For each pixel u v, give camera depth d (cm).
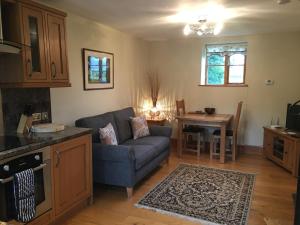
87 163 286
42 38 261
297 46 473
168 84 577
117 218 269
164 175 391
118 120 416
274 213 279
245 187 345
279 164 430
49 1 288
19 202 196
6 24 240
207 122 460
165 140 425
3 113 258
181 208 288
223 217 269
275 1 285
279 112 498
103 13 340
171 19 370
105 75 424
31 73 249
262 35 493
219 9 318
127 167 309
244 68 519
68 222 261
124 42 481
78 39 358
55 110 323
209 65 548
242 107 521
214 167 429
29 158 210
